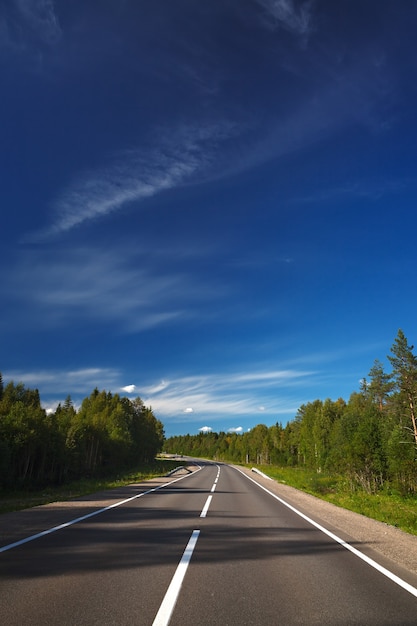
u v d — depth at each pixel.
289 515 13.05
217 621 4.22
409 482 39.12
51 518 11.09
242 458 138.50
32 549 7.18
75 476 51.97
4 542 7.76
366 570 6.41
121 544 7.77
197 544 8.00
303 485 34.88
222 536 8.95
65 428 57.22
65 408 85.00
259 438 126.56
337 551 7.82
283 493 22.58
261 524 10.92
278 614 4.45
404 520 15.22
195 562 6.60
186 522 10.79
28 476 43.19
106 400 91.69
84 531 9.05
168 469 62.09
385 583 5.71
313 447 80.12
